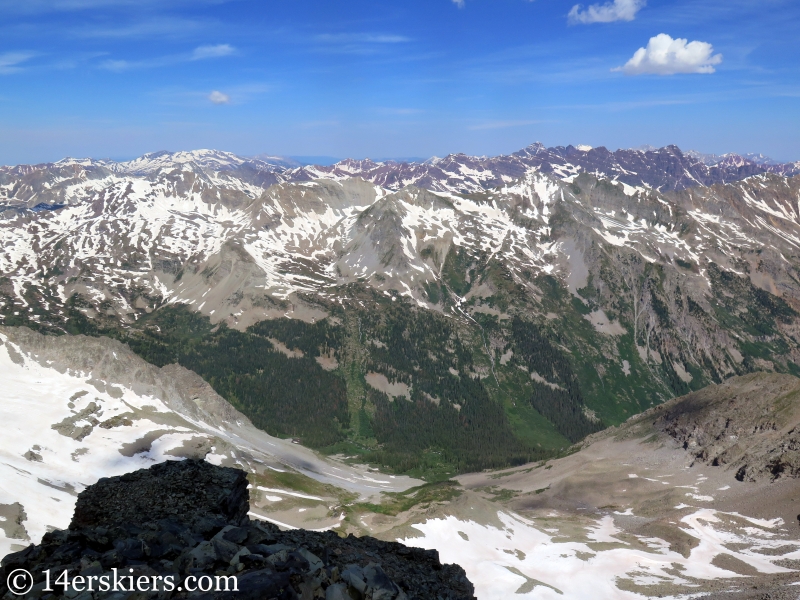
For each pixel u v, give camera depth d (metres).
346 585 26.36
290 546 28.67
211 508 36.75
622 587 104.06
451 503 142.50
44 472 120.00
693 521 143.88
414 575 35.09
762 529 135.00
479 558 117.56
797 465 159.12
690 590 98.94
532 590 100.62
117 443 151.38
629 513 165.25
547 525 154.50
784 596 80.38
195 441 163.00
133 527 29.41
